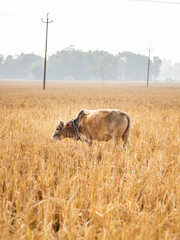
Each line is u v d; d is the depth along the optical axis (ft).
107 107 83.20
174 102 118.52
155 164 26.21
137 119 53.36
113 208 18.07
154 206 20.44
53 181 23.71
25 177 23.89
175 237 15.74
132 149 33.12
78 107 80.43
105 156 29.76
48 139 37.29
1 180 23.26
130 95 161.17
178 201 19.77
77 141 37.09
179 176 23.38
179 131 44.06
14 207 19.86
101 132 35.04
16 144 34.24
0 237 15.65
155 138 38.86
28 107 82.94
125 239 15.23
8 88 246.27
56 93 170.60
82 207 19.69
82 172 25.35
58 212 19.48
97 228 17.10
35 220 18.71
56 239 16.24
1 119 53.11
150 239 15.31
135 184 22.80
